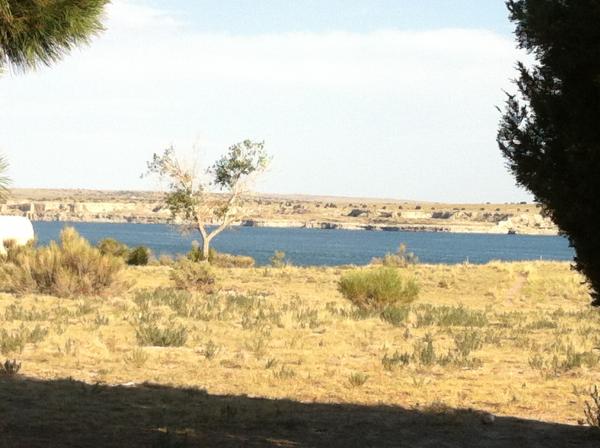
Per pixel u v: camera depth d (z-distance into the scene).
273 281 41.53
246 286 38.59
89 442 8.71
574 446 9.42
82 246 30.66
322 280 42.59
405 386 13.61
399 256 57.78
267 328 21.23
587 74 7.12
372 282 28.56
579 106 7.14
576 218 7.29
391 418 10.88
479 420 10.79
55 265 29.47
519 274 48.94
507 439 9.76
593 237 7.35
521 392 13.32
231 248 148.50
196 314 23.98
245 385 13.28
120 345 17.33
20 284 29.09
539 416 11.45
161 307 26.38
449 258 128.75
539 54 7.50
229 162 53.91
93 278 29.38
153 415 10.38
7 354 15.59
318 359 16.36
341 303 30.83
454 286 41.44
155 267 47.75
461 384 13.98
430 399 12.55
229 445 8.82
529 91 7.59
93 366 14.66
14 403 10.91
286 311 25.56
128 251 55.81
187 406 11.06
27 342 17.25
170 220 55.56
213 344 17.48
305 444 9.12
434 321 24.23
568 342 20.03
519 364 16.59
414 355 16.62
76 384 12.61
